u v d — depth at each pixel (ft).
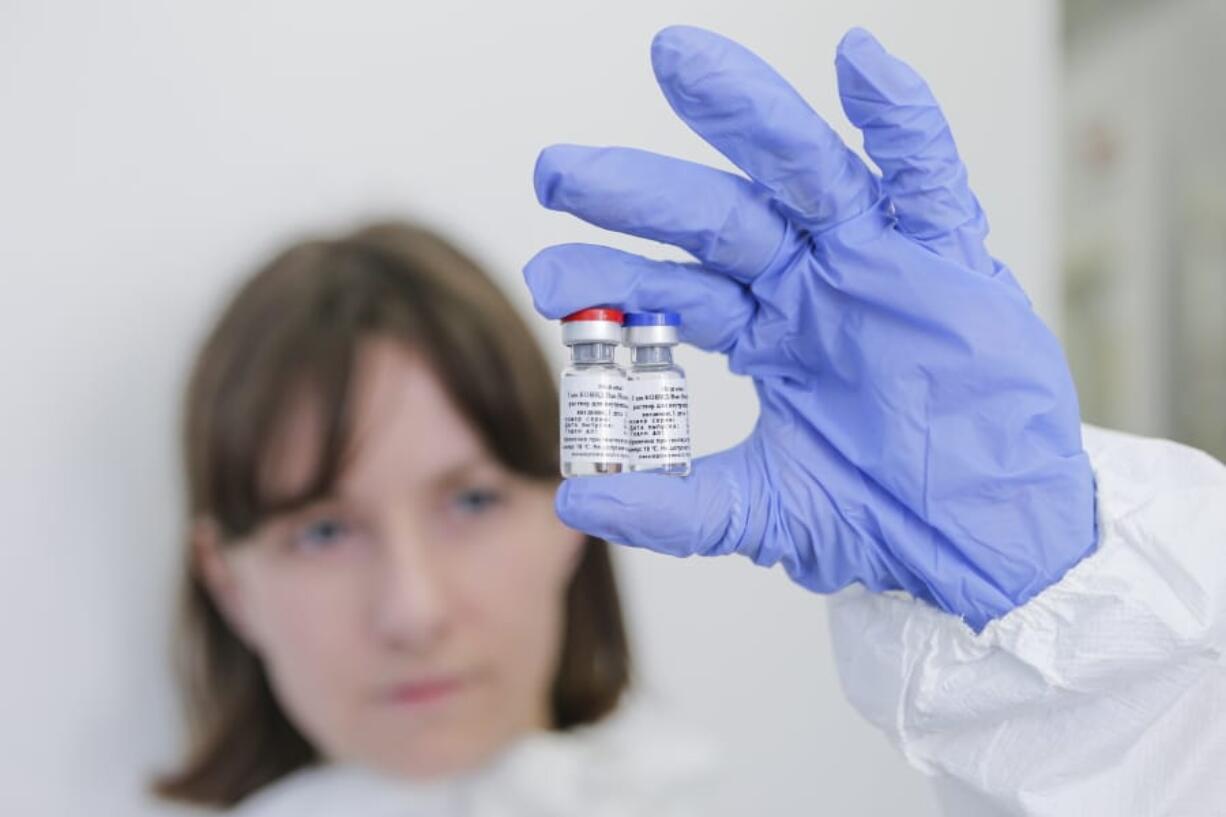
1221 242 4.97
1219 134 4.94
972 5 4.45
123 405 3.52
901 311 2.45
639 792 3.89
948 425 2.46
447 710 3.65
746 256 2.51
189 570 3.54
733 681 4.07
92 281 3.50
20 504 3.45
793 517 2.55
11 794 3.45
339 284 3.60
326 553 3.56
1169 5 4.88
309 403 3.53
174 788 3.55
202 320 3.57
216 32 3.61
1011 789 2.45
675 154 4.08
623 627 3.92
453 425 3.63
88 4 3.51
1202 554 2.34
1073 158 4.84
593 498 2.24
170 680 3.56
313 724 3.59
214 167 3.60
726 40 2.35
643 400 2.36
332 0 3.71
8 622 3.44
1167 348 4.96
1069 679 2.34
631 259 2.49
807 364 2.65
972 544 2.44
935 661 2.50
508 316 3.77
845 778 4.21
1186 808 2.39
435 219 3.80
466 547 3.64
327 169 3.71
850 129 4.30
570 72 3.95
